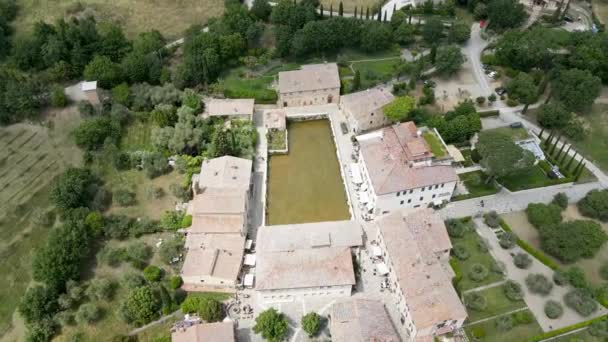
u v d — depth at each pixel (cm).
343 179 13250
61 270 10462
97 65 15938
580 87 14675
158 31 18850
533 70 16925
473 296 10300
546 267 10956
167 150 13900
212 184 12162
